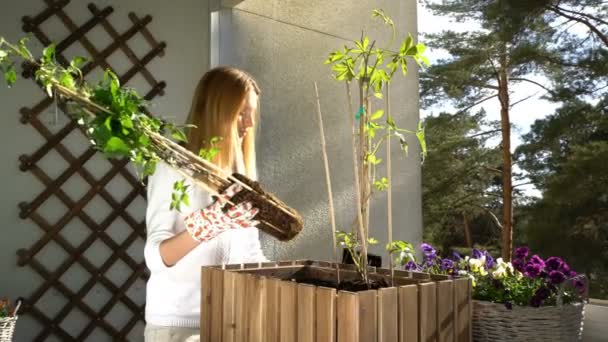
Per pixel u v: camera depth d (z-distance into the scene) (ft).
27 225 9.23
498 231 21.68
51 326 9.25
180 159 2.71
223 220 2.90
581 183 15.98
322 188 9.43
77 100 2.38
